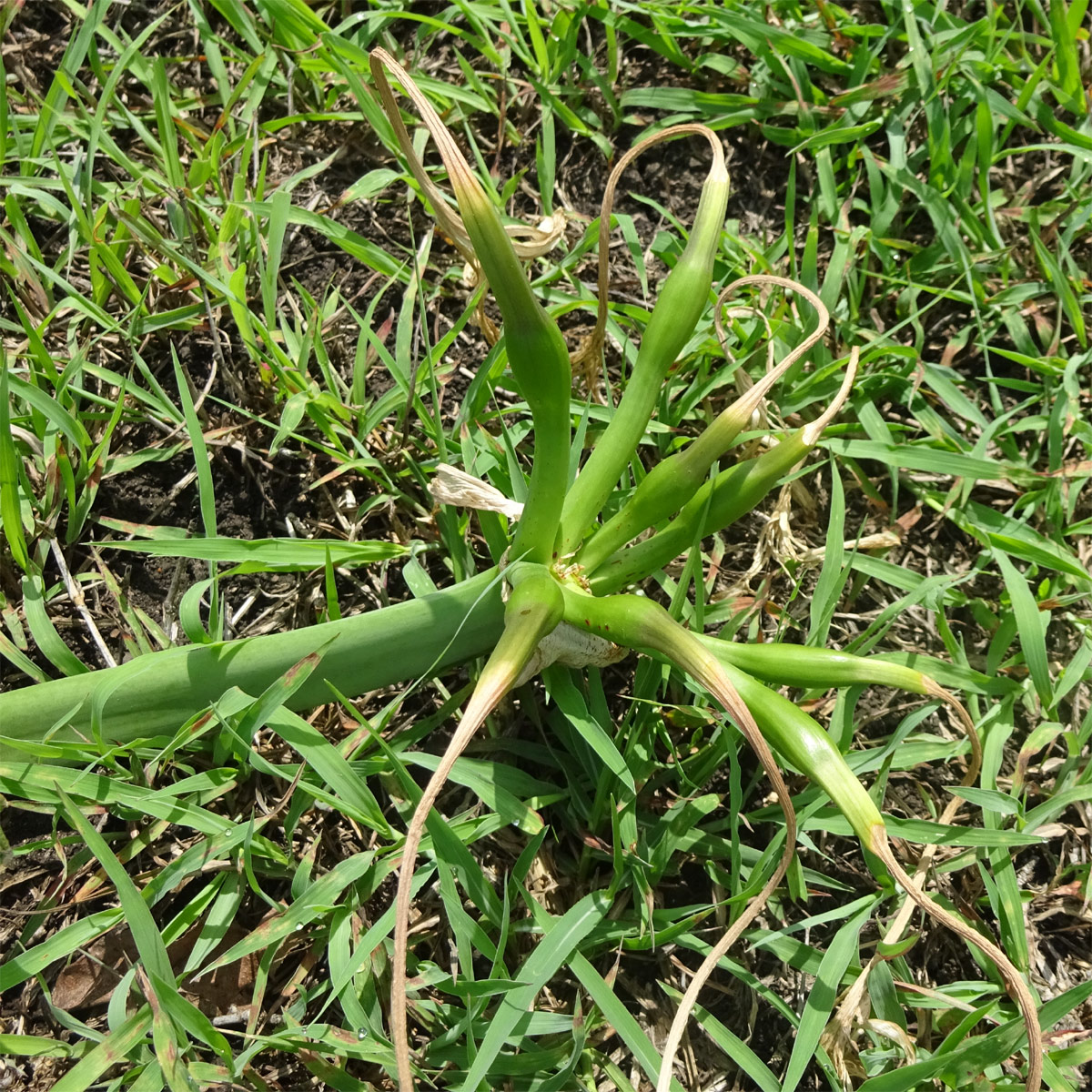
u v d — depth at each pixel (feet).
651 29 1.67
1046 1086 1.26
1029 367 1.54
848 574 1.39
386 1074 1.22
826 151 1.60
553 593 1.10
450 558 1.41
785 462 1.16
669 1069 1.01
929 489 1.52
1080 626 1.45
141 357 1.47
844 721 1.29
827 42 1.67
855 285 1.58
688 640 1.06
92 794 1.21
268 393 1.47
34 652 1.35
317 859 1.31
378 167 1.61
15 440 1.37
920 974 1.33
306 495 1.45
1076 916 1.36
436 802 1.32
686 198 1.63
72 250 1.46
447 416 1.49
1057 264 1.58
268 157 1.60
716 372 1.47
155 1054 1.16
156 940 1.13
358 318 1.43
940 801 1.40
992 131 1.60
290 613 1.40
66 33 1.63
